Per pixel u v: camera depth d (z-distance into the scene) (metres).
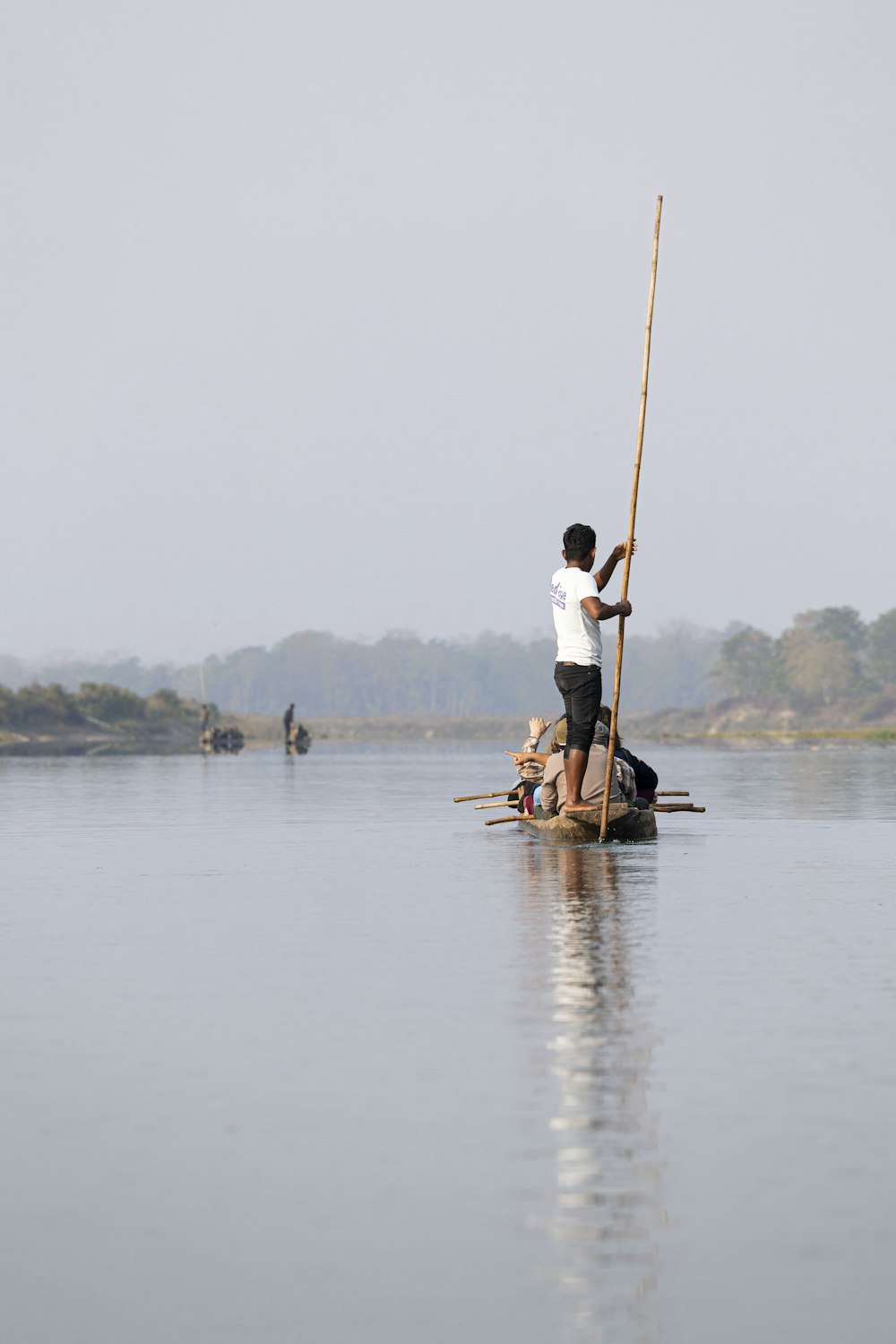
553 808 27.14
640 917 15.86
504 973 12.41
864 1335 5.48
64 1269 6.07
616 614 25.44
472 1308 5.70
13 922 15.69
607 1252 6.19
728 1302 5.73
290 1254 6.20
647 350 25.34
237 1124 7.95
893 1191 6.86
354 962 13.00
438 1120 8.00
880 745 148.88
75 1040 9.97
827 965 12.70
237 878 20.06
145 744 157.88
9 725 176.25
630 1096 8.45
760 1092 8.51
